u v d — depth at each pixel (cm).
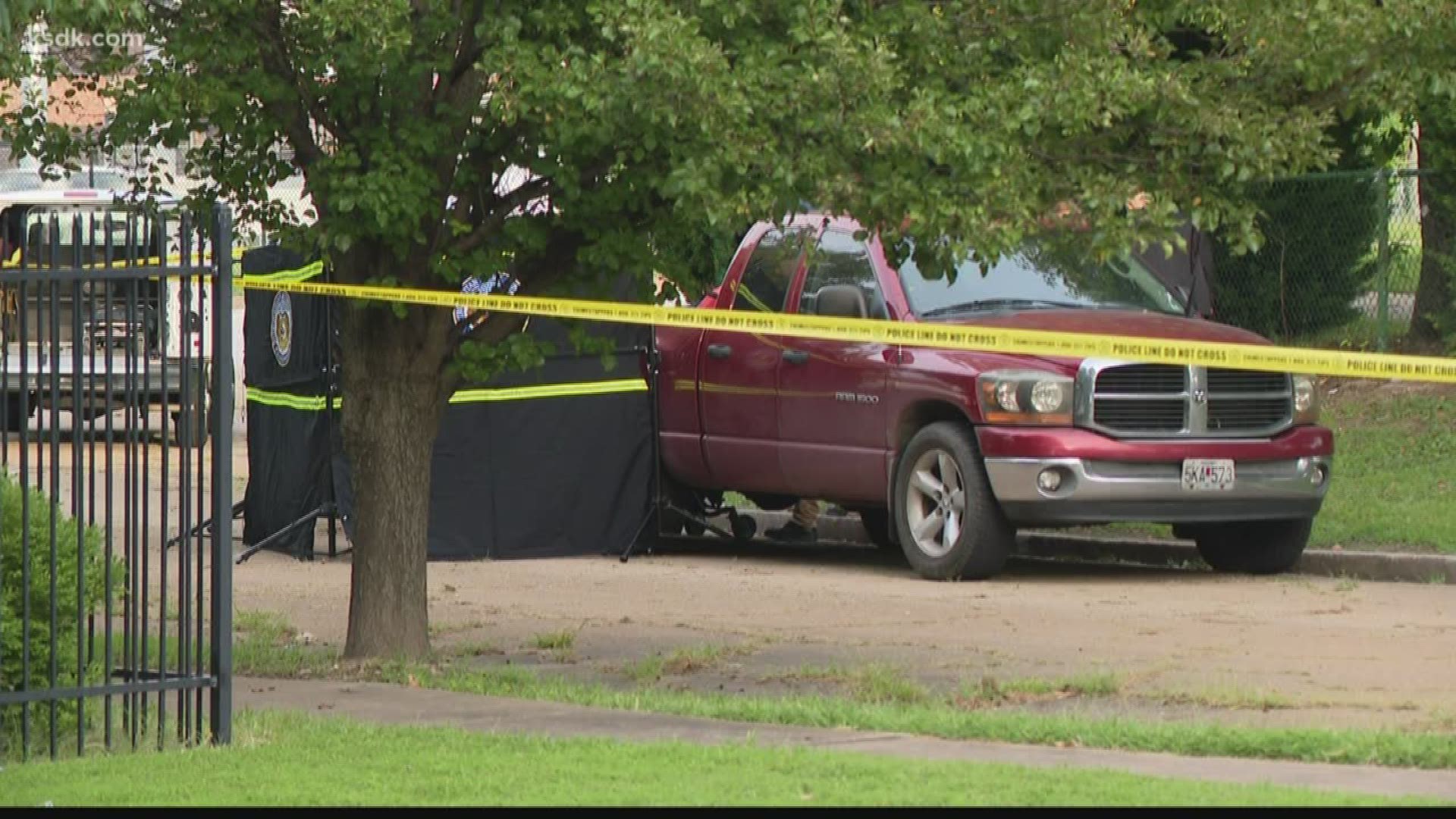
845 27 3841
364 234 4128
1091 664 4338
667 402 6575
